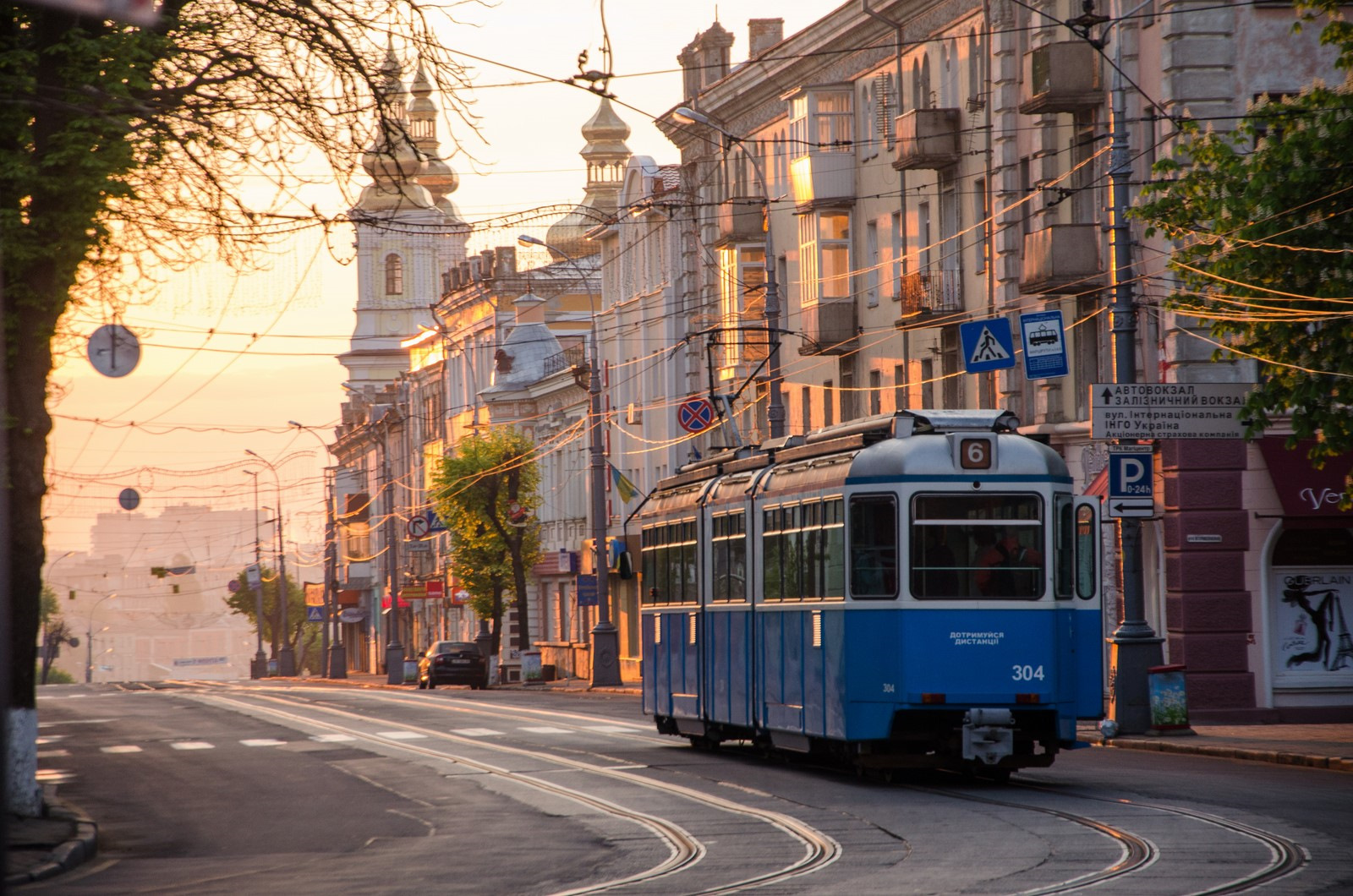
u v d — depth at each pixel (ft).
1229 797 74.02
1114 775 86.99
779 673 93.09
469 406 399.24
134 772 108.88
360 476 531.91
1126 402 113.29
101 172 69.97
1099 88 146.20
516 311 374.84
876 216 195.11
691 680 109.40
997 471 82.53
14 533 75.97
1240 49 135.03
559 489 332.39
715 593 104.58
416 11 78.02
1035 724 82.94
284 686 345.10
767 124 226.38
